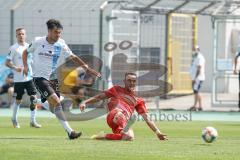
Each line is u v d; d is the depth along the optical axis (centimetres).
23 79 4928
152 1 7356
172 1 7494
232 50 7756
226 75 7856
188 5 7569
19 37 5125
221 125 5419
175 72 8206
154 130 3762
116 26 7331
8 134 4262
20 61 5106
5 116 6184
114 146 3309
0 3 7531
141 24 7681
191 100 8131
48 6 7331
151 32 7788
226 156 2972
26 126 5047
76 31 7306
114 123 3694
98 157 2852
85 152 3020
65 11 7288
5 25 7500
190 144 3519
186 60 8362
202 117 6366
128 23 7438
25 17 7375
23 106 7262
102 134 3697
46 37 3869
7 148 3130
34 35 7362
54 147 3206
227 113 6838
